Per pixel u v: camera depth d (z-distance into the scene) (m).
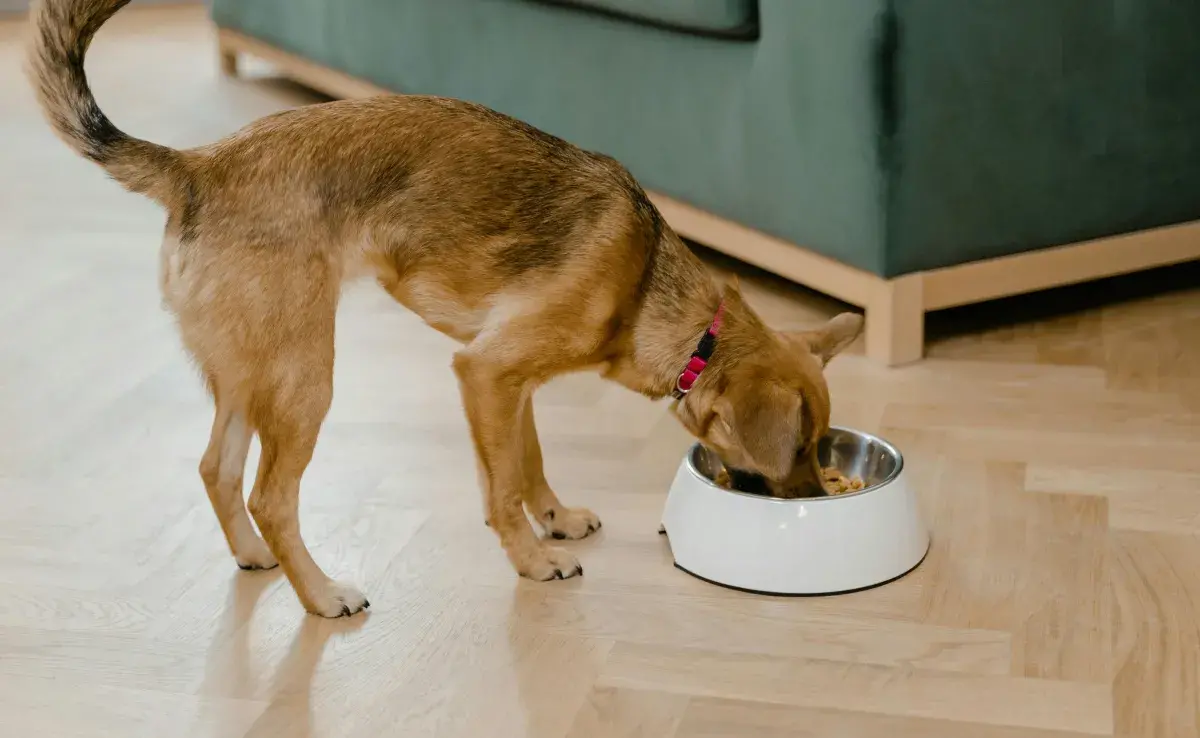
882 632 2.32
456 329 2.55
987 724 2.06
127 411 3.35
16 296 4.15
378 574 2.58
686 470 2.62
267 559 2.61
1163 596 2.38
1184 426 3.03
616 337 2.54
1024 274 3.52
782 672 2.22
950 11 3.20
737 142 3.66
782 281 4.03
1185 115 3.58
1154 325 3.62
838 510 2.44
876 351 3.45
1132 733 2.02
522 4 4.35
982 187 3.38
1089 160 3.49
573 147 2.58
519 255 2.45
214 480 2.54
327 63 5.65
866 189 3.29
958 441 3.01
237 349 2.33
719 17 3.50
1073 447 2.95
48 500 2.90
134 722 2.16
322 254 2.35
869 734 2.05
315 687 2.23
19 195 5.14
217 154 2.36
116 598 2.52
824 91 3.33
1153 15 3.44
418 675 2.26
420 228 2.44
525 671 2.26
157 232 4.73
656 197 4.07
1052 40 3.34
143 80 6.74
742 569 2.47
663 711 2.13
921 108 3.24
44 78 2.29
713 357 2.49
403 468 3.02
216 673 2.28
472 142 2.47
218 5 6.55
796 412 2.29
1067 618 2.33
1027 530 2.62
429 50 4.88
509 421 2.48
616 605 2.45
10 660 2.33
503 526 2.52
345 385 3.49
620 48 3.99
